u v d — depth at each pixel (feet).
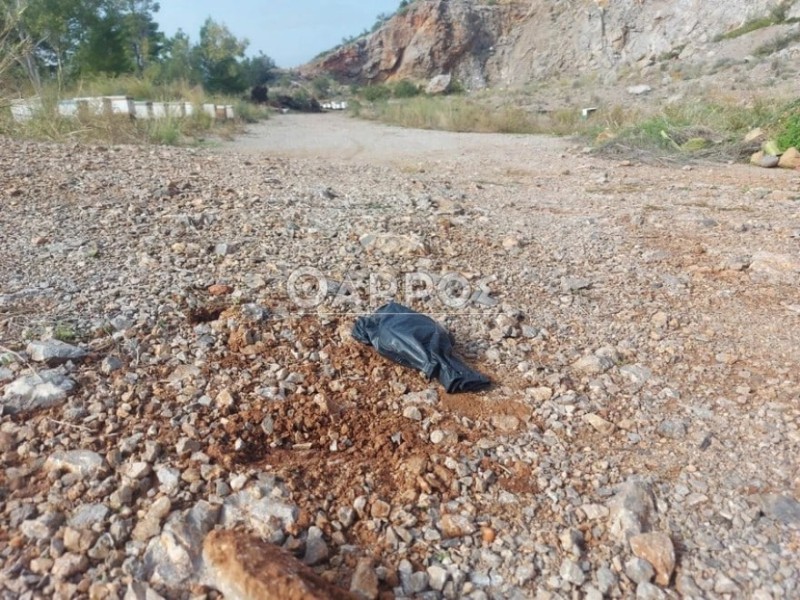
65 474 3.37
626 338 5.41
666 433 4.17
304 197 8.79
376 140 20.88
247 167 11.39
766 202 10.18
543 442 4.05
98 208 7.43
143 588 2.82
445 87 69.51
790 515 3.48
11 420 3.68
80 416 3.78
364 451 3.87
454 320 5.51
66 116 13.80
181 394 4.09
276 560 2.78
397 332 4.74
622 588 3.04
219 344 4.70
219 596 2.81
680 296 6.23
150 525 3.13
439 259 6.81
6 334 4.43
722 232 8.23
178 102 21.53
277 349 4.75
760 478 3.77
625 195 10.75
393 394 4.41
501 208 9.29
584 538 3.32
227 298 5.38
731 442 4.10
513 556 3.18
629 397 4.57
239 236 6.88
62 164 9.43
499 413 4.31
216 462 3.58
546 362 5.00
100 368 4.22
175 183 8.82
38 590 2.80
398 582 3.00
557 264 6.96
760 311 5.92
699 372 4.91
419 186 10.52
